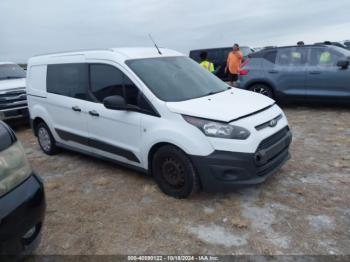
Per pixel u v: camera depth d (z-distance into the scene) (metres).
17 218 2.27
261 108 3.73
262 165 3.46
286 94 8.20
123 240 3.10
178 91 4.00
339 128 6.29
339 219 3.23
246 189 3.93
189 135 3.43
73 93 4.84
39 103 5.56
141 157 4.00
